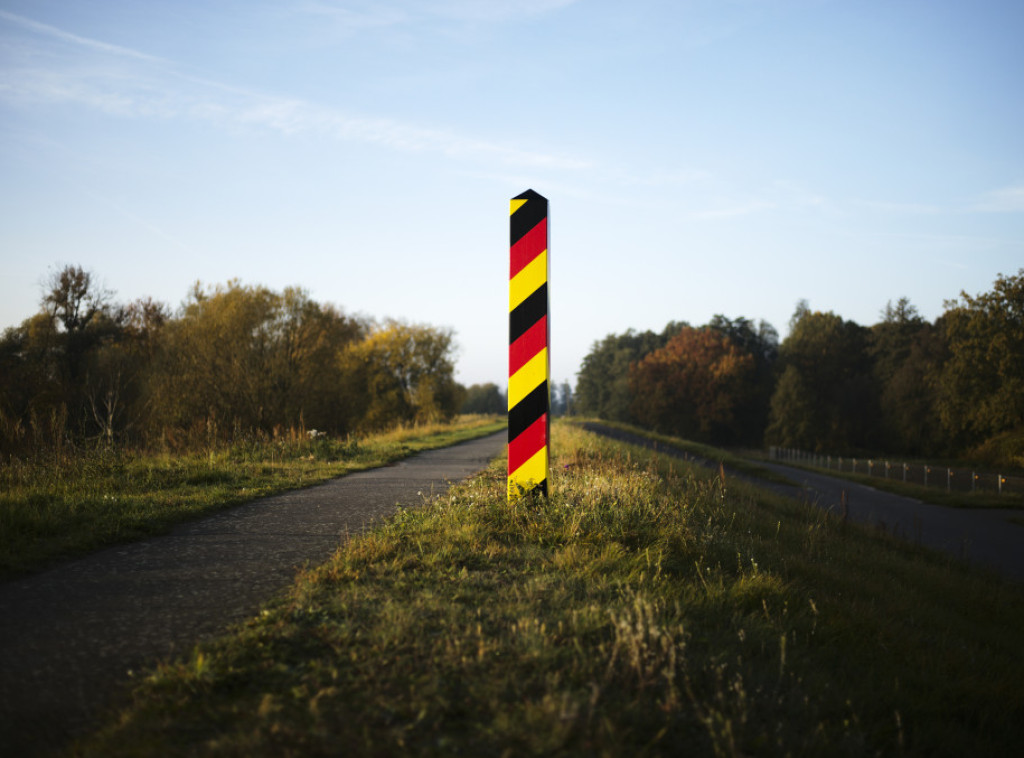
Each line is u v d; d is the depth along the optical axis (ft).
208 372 90.07
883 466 142.00
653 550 18.83
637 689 10.14
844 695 12.39
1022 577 38.32
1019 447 168.35
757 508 41.11
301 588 13.85
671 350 319.06
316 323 110.63
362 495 29.43
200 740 7.88
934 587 28.14
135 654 10.53
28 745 7.73
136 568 16.10
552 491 23.26
